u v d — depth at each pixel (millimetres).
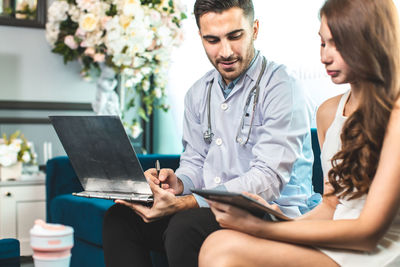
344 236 1103
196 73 3129
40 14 3211
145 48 2746
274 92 1699
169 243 1402
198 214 1430
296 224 1128
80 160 1521
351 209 1268
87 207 2152
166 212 1510
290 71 1770
